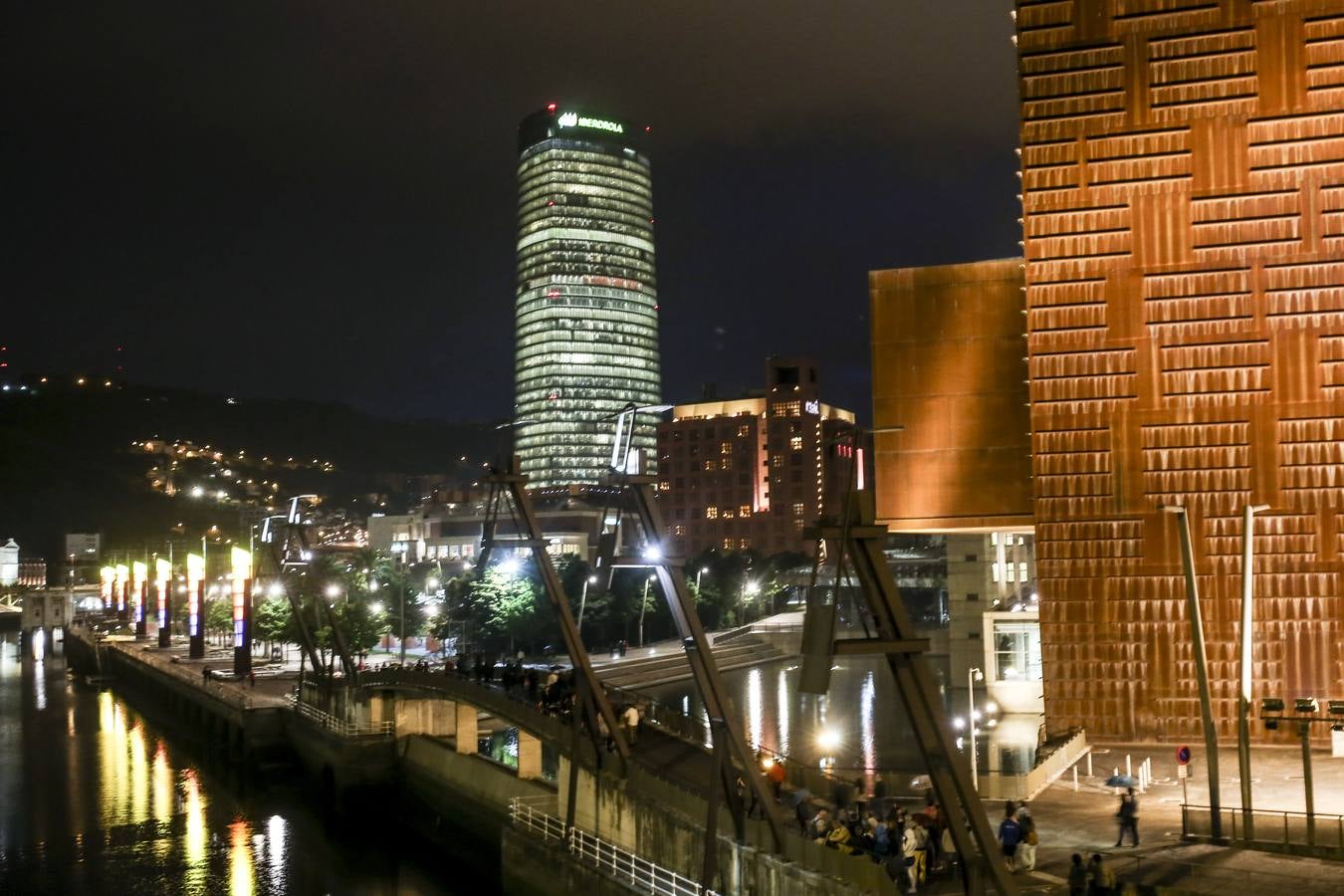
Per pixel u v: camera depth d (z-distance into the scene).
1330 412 77.06
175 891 72.88
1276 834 51.16
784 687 153.62
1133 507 80.25
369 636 154.88
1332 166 77.69
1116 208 81.44
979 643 128.00
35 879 76.12
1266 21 79.00
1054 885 43.47
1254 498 78.00
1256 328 78.69
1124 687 79.56
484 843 75.38
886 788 58.16
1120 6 81.62
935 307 94.25
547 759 100.19
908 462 93.88
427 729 93.75
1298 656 76.38
